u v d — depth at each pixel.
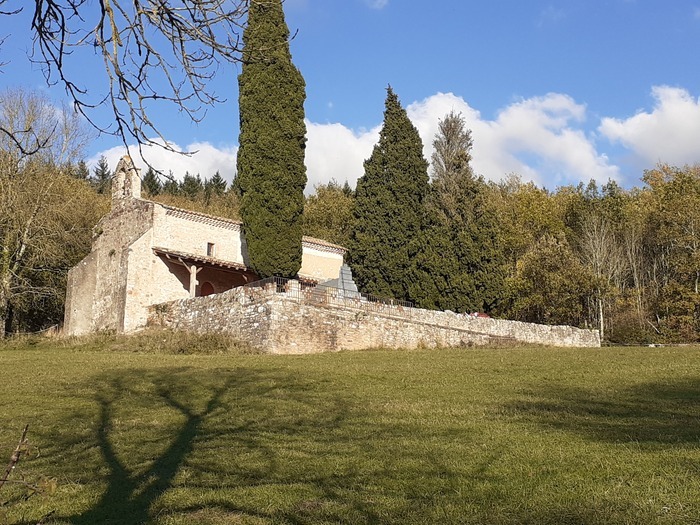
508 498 8.10
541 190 64.25
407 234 43.06
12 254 38.66
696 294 46.38
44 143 5.50
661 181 60.69
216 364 23.38
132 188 39.25
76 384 19.39
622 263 55.44
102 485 9.38
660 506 7.51
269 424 13.58
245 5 5.56
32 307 45.62
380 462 10.07
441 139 54.97
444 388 17.78
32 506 8.54
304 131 36.03
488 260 43.06
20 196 38.22
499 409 14.53
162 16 5.38
